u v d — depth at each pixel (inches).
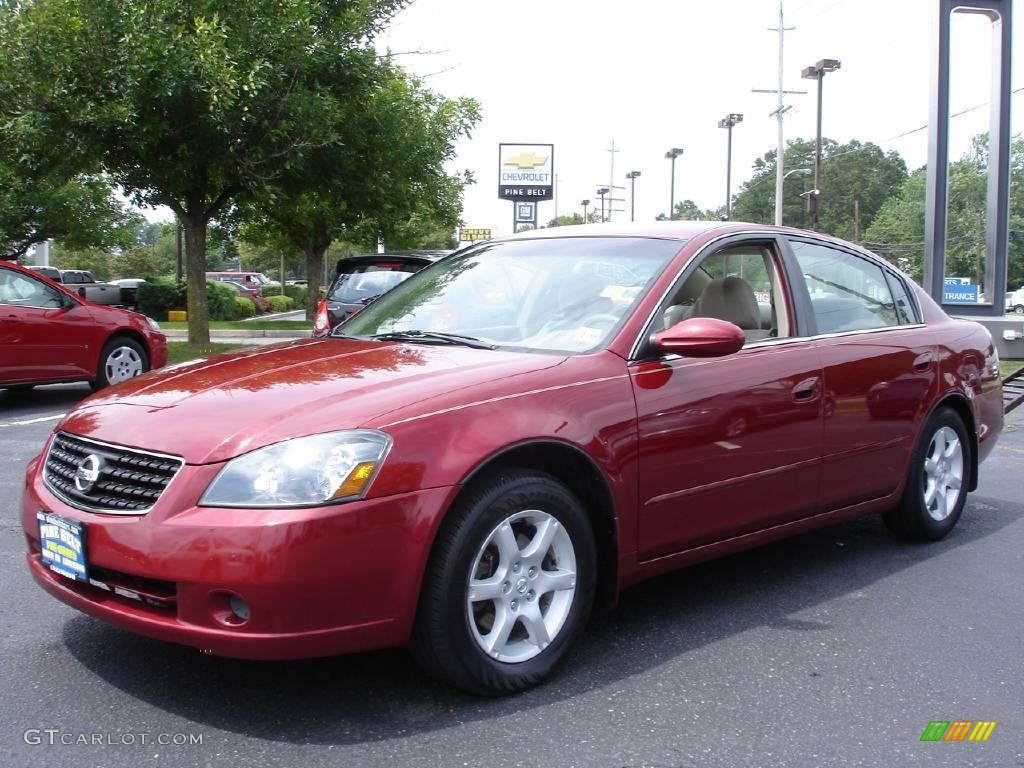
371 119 593.3
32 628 145.9
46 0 485.1
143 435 118.9
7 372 358.6
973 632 152.5
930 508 198.4
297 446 111.9
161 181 551.8
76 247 1049.5
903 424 186.1
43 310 372.8
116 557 113.0
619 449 134.6
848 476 174.6
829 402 167.8
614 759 110.1
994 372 216.7
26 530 130.8
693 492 145.8
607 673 133.8
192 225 602.2
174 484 112.1
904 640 148.6
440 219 1087.0
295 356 146.3
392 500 112.4
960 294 647.1
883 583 175.9
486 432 120.6
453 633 117.6
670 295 151.4
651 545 141.8
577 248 169.6
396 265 432.8
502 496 121.6
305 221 893.2
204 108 495.2
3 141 504.7
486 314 161.0
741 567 184.7
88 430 126.1
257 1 515.2
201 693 124.8
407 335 158.9
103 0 478.3
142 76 474.3
